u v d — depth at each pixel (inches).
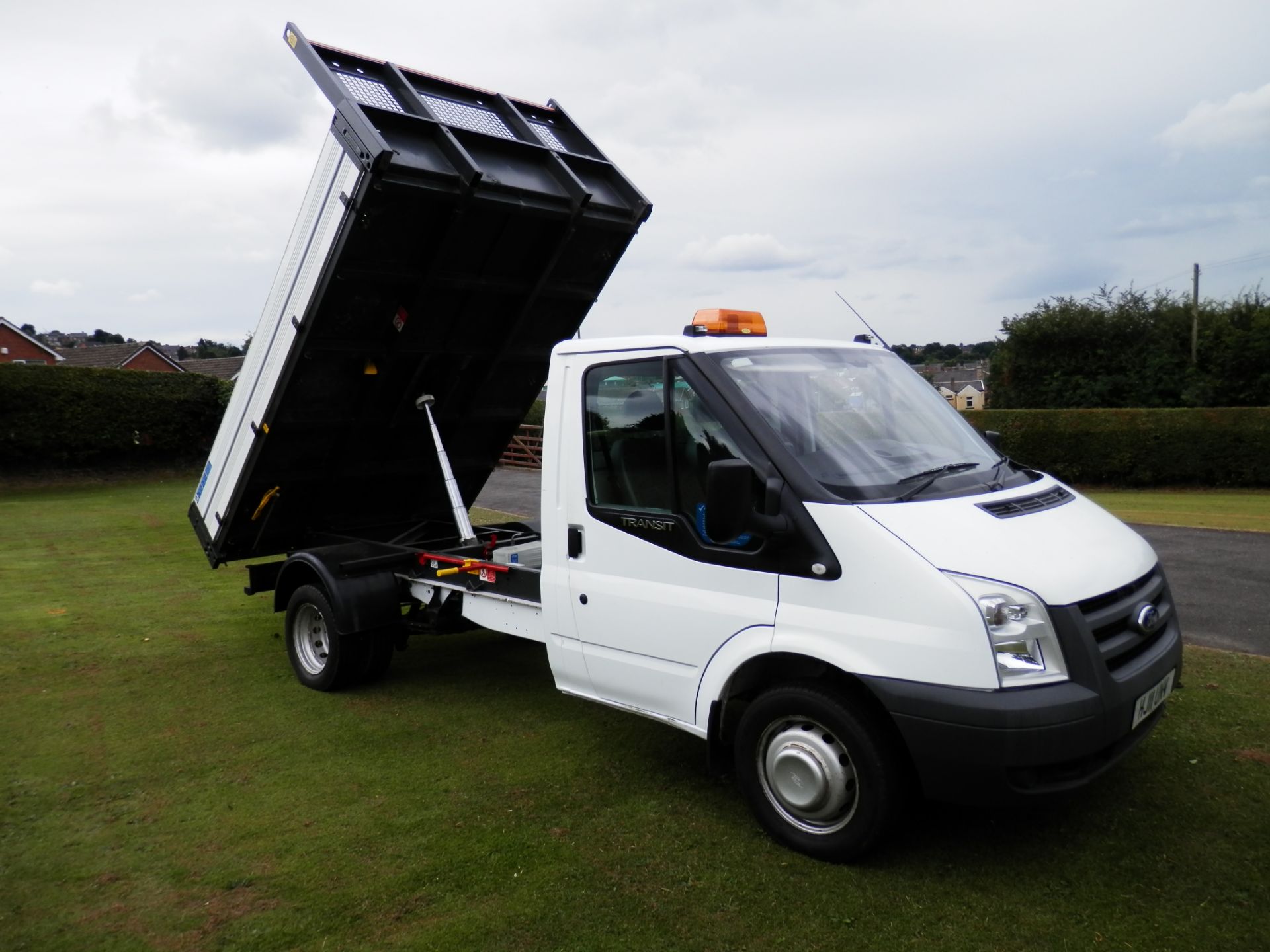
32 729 221.8
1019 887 140.9
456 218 207.2
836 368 178.4
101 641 304.5
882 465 159.5
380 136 187.6
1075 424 863.1
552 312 257.0
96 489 916.6
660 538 166.7
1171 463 827.4
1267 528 505.0
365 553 249.4
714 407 159.6
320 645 252.1
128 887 149.0
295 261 220.1
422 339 236.8
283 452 246.8
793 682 152.0
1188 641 272.5
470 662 275.1
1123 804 165.8
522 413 287.1
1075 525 156.8
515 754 200.4
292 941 132.9
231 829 168.1
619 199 243.0
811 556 145.7
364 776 190.4
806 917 134.8
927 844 155.0
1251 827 155.9
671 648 165.2
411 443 271.9
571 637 185.0
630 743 205.6
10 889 149.0
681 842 158.7
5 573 433.1
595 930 133.1
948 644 132.8
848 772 146.5
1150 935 127.4
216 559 272.5
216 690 251.0
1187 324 1056.8
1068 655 133.9
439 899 142.7
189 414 1040.2
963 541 140.4
